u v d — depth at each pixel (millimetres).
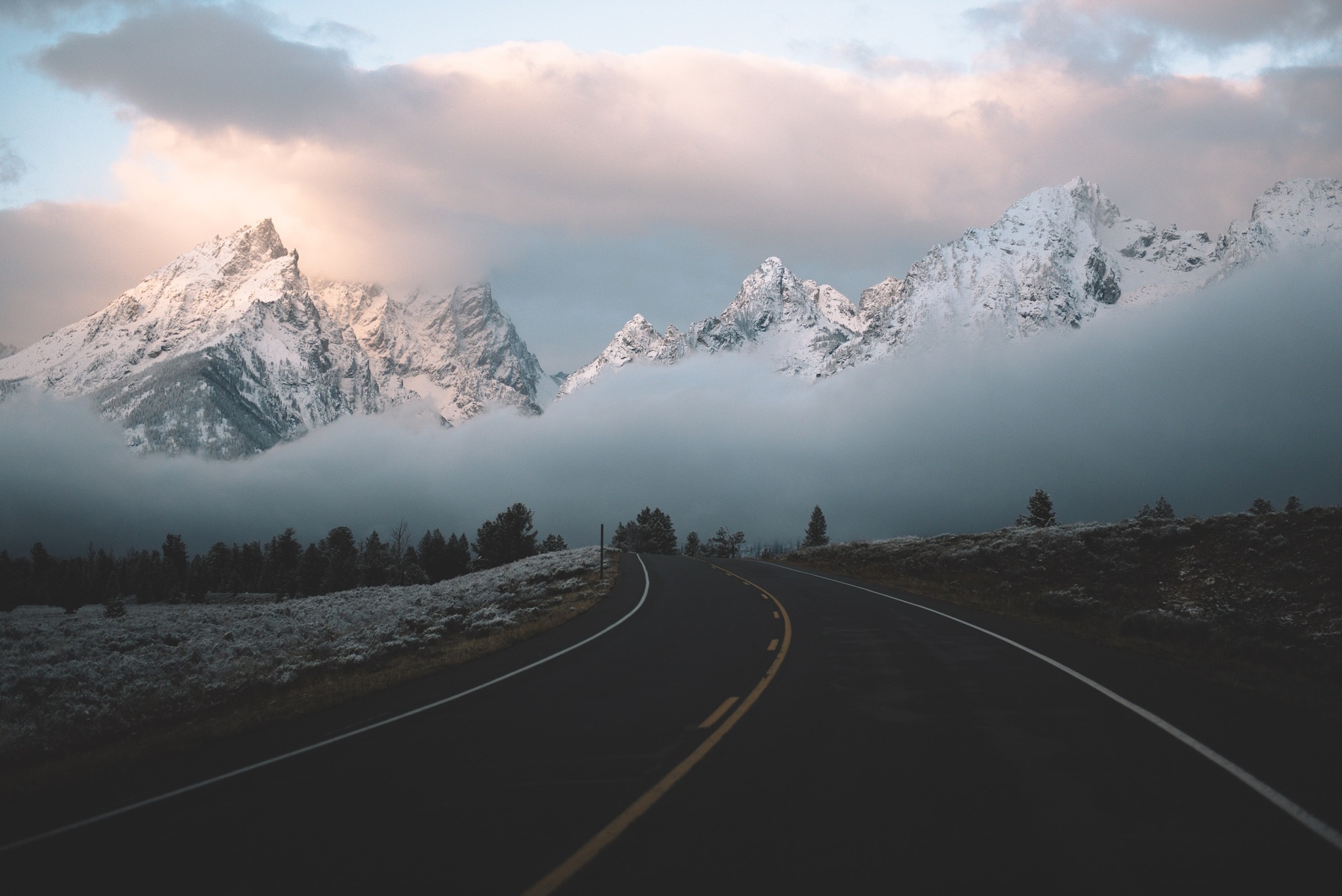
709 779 7750
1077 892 5168
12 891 5867
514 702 12234
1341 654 14914
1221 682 12234
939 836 6164
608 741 9469
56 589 122250
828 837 6176
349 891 5500
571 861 5832
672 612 24203
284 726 12094
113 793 8734
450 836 6469
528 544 112750
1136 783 7359
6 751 13555
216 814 7445
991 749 8609
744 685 12719
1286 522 26812
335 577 129250
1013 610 22969
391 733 10602
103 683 21703
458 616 27047
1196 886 5242
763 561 55906
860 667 13930
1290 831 6160
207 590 130125
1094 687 11867
